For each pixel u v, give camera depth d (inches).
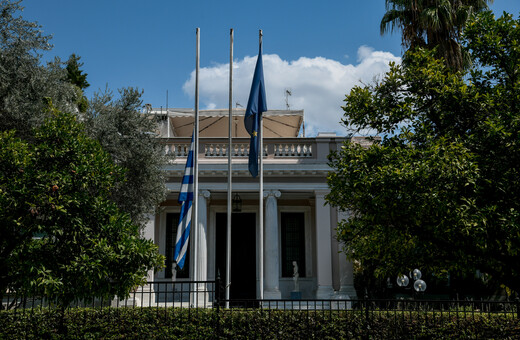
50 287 296.2
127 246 324.2
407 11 690.8
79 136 328.8
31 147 324.5
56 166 314.3
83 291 321.7
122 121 581.9
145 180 606.9
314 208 865.5
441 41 651.5
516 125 314.3
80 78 701.3
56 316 402.9
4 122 454.0
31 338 380.8
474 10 671.1
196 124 615.2
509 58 350.6
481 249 322.3
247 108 622.5
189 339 403.2
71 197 303.9
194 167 614.5
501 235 311.0
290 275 856.9
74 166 313.1
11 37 453.7
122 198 604.7
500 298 640.4
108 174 330.0
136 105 595.8
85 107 624.4
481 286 643.5
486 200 313.4
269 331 406.0
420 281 609.0
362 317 406.6
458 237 321.4
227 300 406.9
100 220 326.0
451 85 353.1
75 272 306.5
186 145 773.9
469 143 331.3
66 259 312.7
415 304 454.3
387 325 403.9
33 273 299.4
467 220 293.9
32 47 458.3
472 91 344.5
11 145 299.6
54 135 323.0
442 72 372.2
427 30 660.1
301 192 789.2
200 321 411.5
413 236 347.6
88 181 317.7
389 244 358.6
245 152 780.0
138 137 596.1
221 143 777.6
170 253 837.2
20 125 456.4
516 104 335.3
